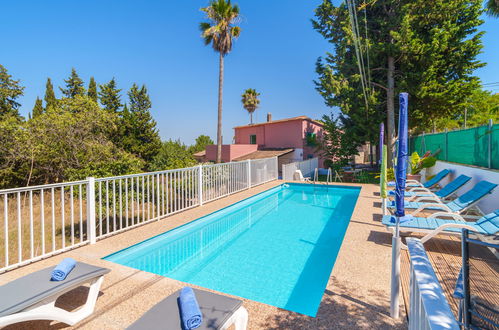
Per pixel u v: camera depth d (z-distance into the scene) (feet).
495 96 90.27
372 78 50.31
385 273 10.45
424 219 14.21
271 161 41.70
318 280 12.34
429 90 44.78
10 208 30.63
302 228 20.26
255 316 7.72
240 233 19.15
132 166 26.05
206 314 5.97
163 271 13.29
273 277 12.64
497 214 11.96
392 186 30.40
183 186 22.80
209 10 59.82
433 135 37.52
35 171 43.29
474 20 43.60
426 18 44.32
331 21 50.65
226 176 28.84
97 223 23.25
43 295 6.66
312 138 77.71
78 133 45.16
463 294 5.52
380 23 46.26
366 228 16.56
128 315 7.89
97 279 8.18
